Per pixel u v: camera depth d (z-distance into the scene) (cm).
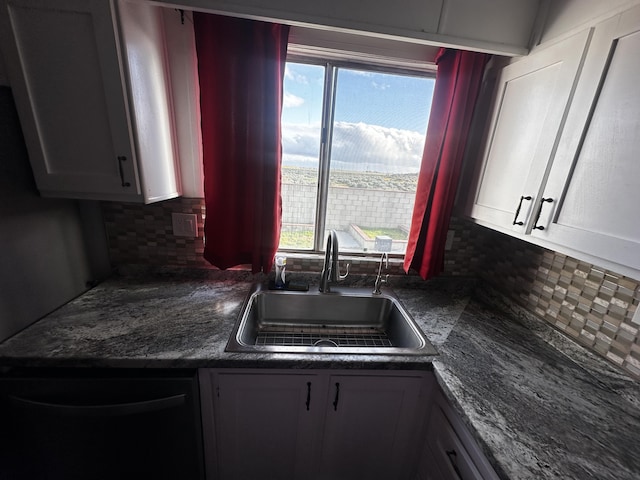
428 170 136
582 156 83
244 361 94
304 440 111
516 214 104
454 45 104
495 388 89
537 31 103
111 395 91
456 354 105
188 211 141
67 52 88
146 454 99
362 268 158
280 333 141
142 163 103
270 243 137
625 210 71
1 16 84
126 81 93
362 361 98
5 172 93
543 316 121
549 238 93
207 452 108
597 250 78
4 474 94
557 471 65
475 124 134
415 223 143
